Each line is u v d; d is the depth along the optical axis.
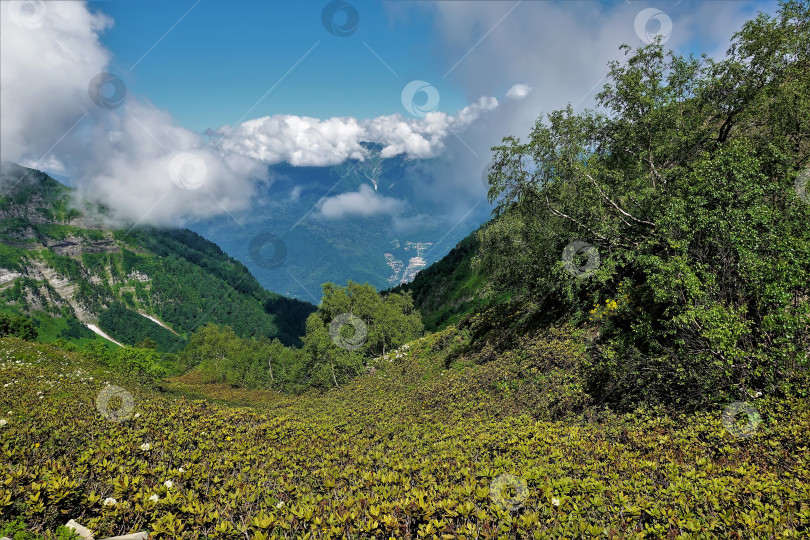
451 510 6.31
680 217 13.48
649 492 7.05
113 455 9.68
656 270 13.82
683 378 12.20
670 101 21.03
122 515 6.60
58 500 6.39
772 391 10.36
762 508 6.02
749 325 11.46
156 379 47.00
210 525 6.74
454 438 12.67
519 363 22.67
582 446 10.03
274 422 14.16
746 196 12.15
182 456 10.13
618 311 19.72
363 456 10.53
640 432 10.64
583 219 22.69
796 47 18.94
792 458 7.88
